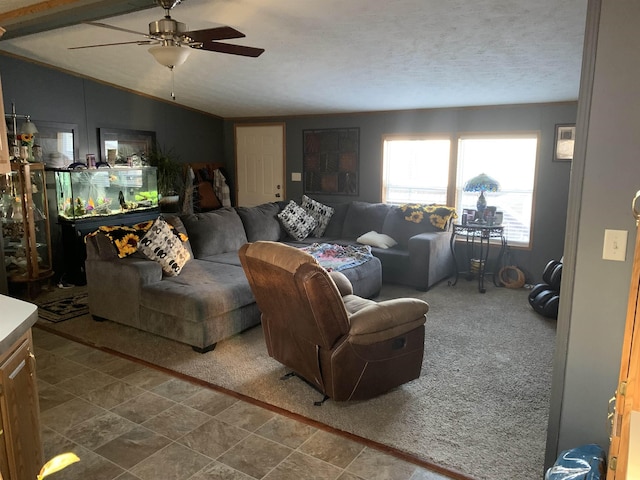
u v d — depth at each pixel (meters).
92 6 3.37
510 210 5.83
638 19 1.74
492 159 5.85
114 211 5.88
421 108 6.12
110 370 3.38
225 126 7.83
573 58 3.90
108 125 6.18
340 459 2.41
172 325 3.76
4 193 4.88
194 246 4.93
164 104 6.87
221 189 7.64
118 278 4.04
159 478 2.26
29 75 5.35
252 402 2.96
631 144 1.82
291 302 2.76
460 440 2.57
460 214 6.12
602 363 1.99
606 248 1.92
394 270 5.50
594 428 2.05
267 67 4.97
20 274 5.04
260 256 2.83
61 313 4.55
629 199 1.85
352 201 6.83
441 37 3.73
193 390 3.10
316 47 4.24
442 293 5.28
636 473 1.06
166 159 6.67
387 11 3.36
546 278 4.67
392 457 2.42
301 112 6.93
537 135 5.48
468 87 4.99
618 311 1.93
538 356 3.62
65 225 5.47
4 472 1.72
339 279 3.45
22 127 5.17
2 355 1.70
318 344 2.79
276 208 6.10
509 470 2.32
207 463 2.37
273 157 7.46
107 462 2.38
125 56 5.09
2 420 1.70
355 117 6.64
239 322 3.95
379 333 2.83
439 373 3.34
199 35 2.96
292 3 3.35
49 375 3.29
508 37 3.60
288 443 2.54
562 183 5.41
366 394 2.91
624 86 1.80
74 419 2.75
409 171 6.41
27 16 3.66
